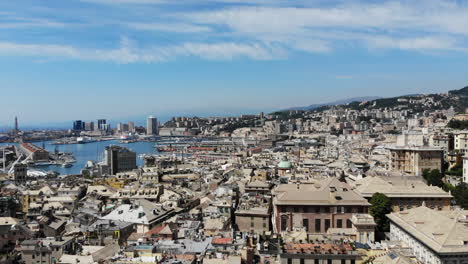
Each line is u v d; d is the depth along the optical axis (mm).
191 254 172750
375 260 156750
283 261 161250
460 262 166250
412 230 194500
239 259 162500
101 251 192875
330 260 159750
